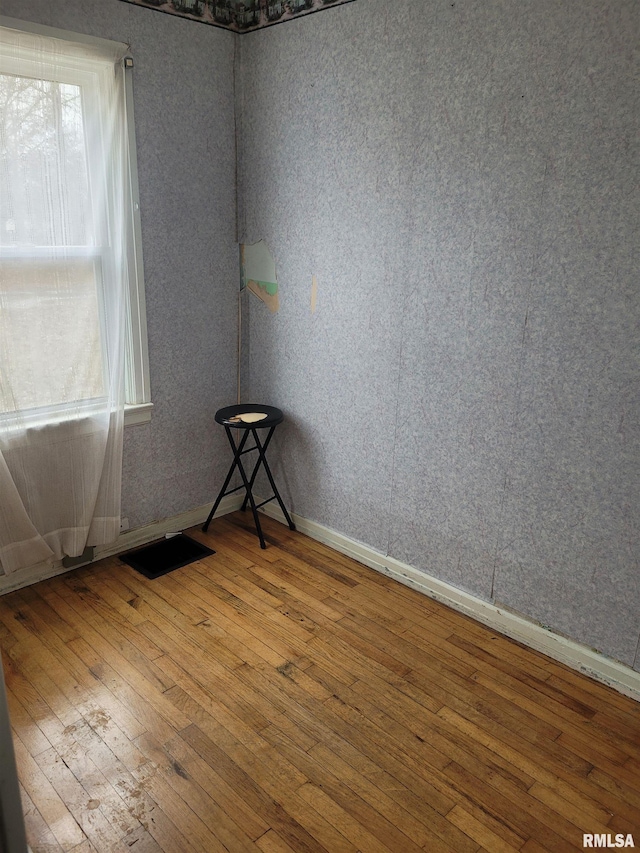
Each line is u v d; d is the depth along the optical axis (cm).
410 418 269
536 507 233
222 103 300
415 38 235
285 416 328
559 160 204
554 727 204
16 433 252
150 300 292
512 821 171
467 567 262
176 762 186
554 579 233
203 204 304
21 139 233
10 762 145
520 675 228
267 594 276
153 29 267
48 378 256
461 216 234
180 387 314
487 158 222
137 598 270
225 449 342
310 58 273
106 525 288
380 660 234
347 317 285
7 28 223
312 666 230
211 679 221
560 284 212
